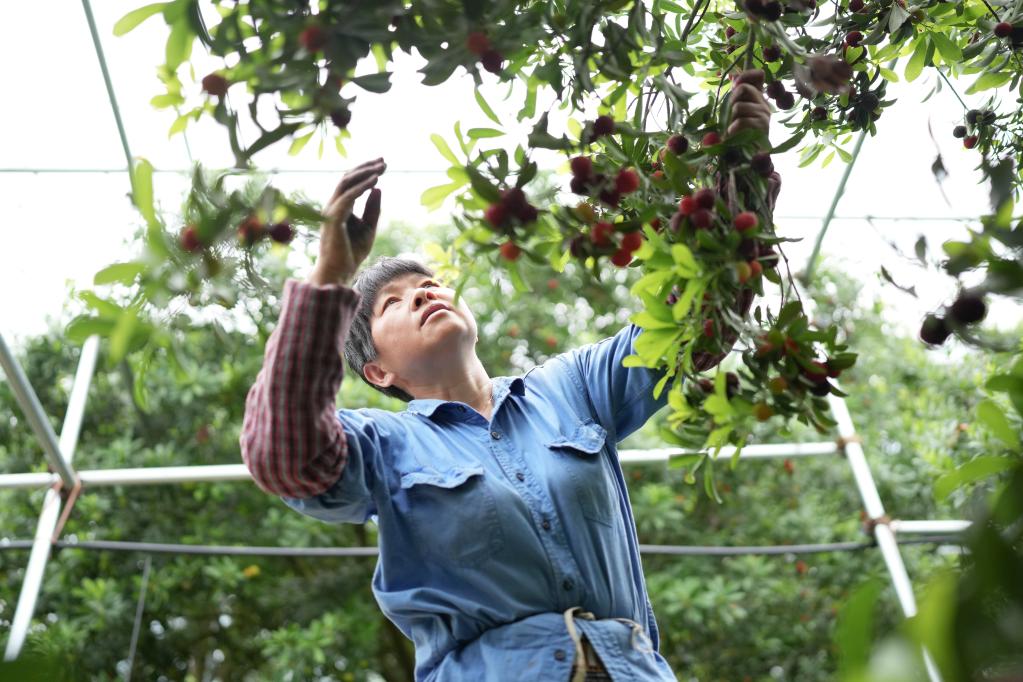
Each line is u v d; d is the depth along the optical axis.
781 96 1.75
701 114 1.60
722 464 7.00
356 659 6.79
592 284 1.53
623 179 1.48
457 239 1.52
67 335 1.29
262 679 6.91
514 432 1.81
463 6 1.43
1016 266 1.04
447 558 1.65
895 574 3.77
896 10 1.96
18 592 6.36
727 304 1.47
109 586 6.31
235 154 1.34
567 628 1.58
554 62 1.55
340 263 1.54
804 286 1.85
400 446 1.79
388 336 1.96
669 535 6.98
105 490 6.69
